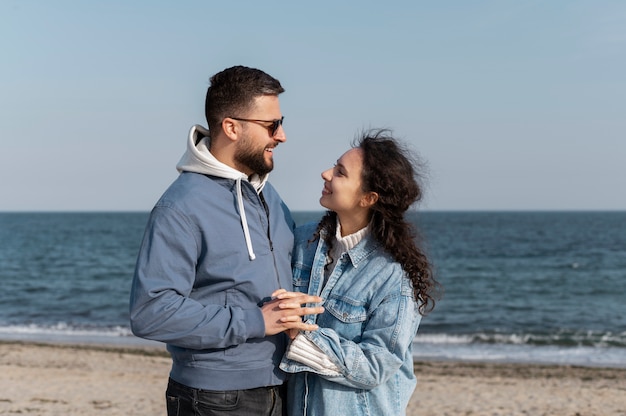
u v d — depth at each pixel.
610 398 9.88
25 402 8.66
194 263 2.94
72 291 28.59
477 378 11.43
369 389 3.10
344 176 3.16
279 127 3.13
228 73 3.08
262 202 3.20
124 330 17.78
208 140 3.22
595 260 45.31
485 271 37.78
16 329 17.89
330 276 3.22
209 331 2.82
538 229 93.38
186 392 2.99
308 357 2.96
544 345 15.86
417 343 15.95
